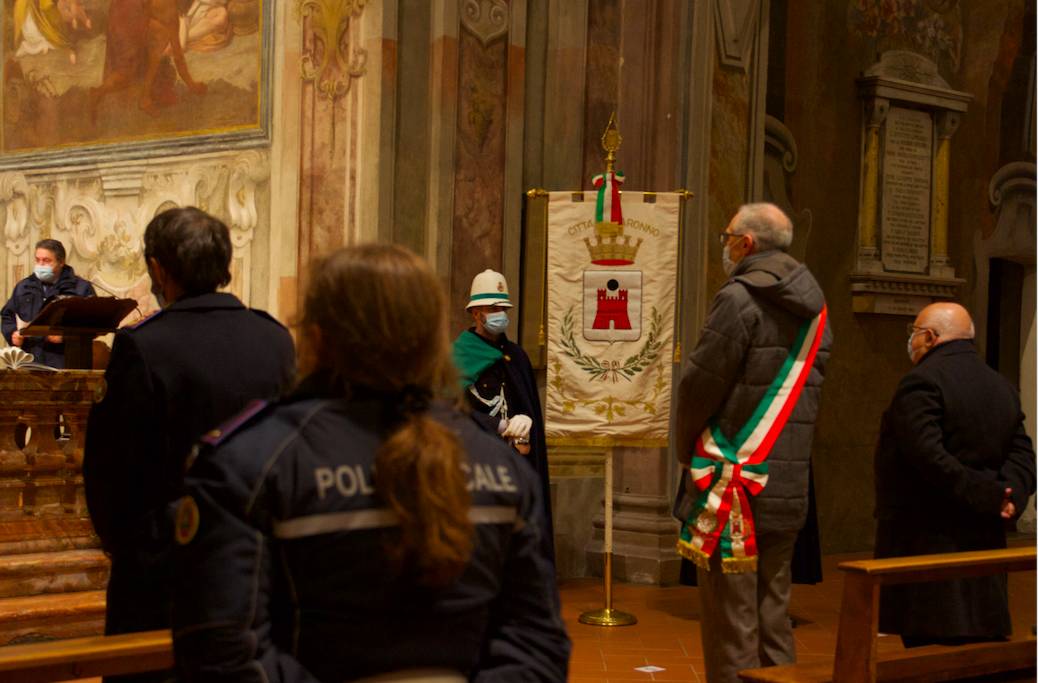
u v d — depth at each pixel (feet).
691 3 25.35
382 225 22.48
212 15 26.66
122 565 8.68
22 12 31.09
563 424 20.86
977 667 13.29
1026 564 12.68
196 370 8.70
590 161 25.55
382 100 22.48
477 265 23.56
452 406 5.65
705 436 13.03
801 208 30.37
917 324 14.94
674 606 22.24
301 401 5.39
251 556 4.98
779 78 30.07
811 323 13.08
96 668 7.99
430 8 23.12
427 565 5.01
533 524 5.72
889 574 11.55
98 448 8.68
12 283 31.01
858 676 11.43
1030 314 35.88
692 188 25.34
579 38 25.17
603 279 20.77
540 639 5.57
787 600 13.35
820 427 30.94
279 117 25.09
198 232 9.11
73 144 29.86
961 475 13.74
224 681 4.86
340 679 5.02
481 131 23.61
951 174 33.73
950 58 33.68
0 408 15.97
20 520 16.10
